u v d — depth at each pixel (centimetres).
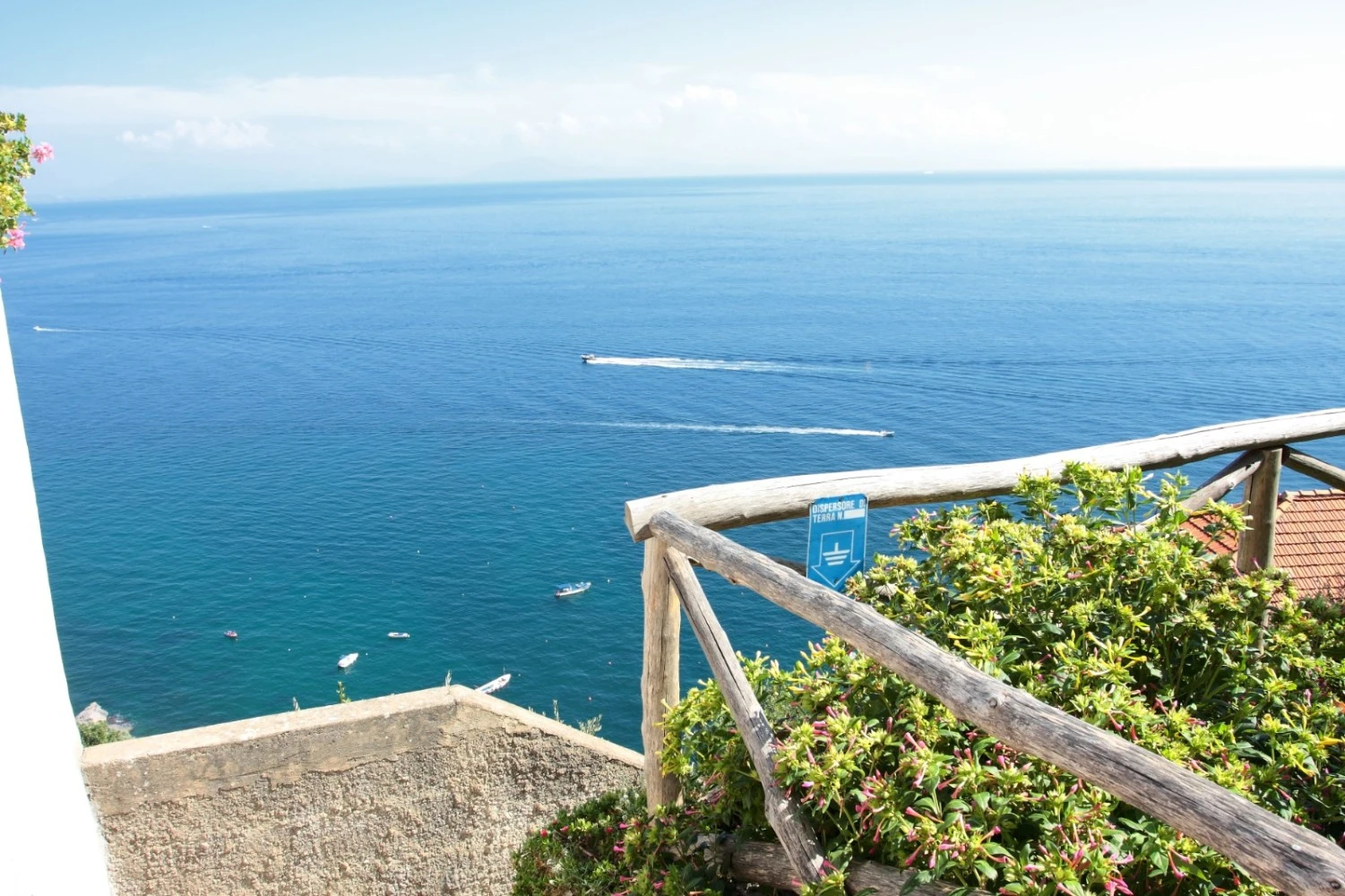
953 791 214
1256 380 7719
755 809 266
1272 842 140
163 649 3872
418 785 383
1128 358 8725
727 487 296
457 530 5000
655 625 304
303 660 3806
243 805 357
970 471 315
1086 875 190
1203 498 341
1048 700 233
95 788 336
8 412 343
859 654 251
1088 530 283
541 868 357
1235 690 257
